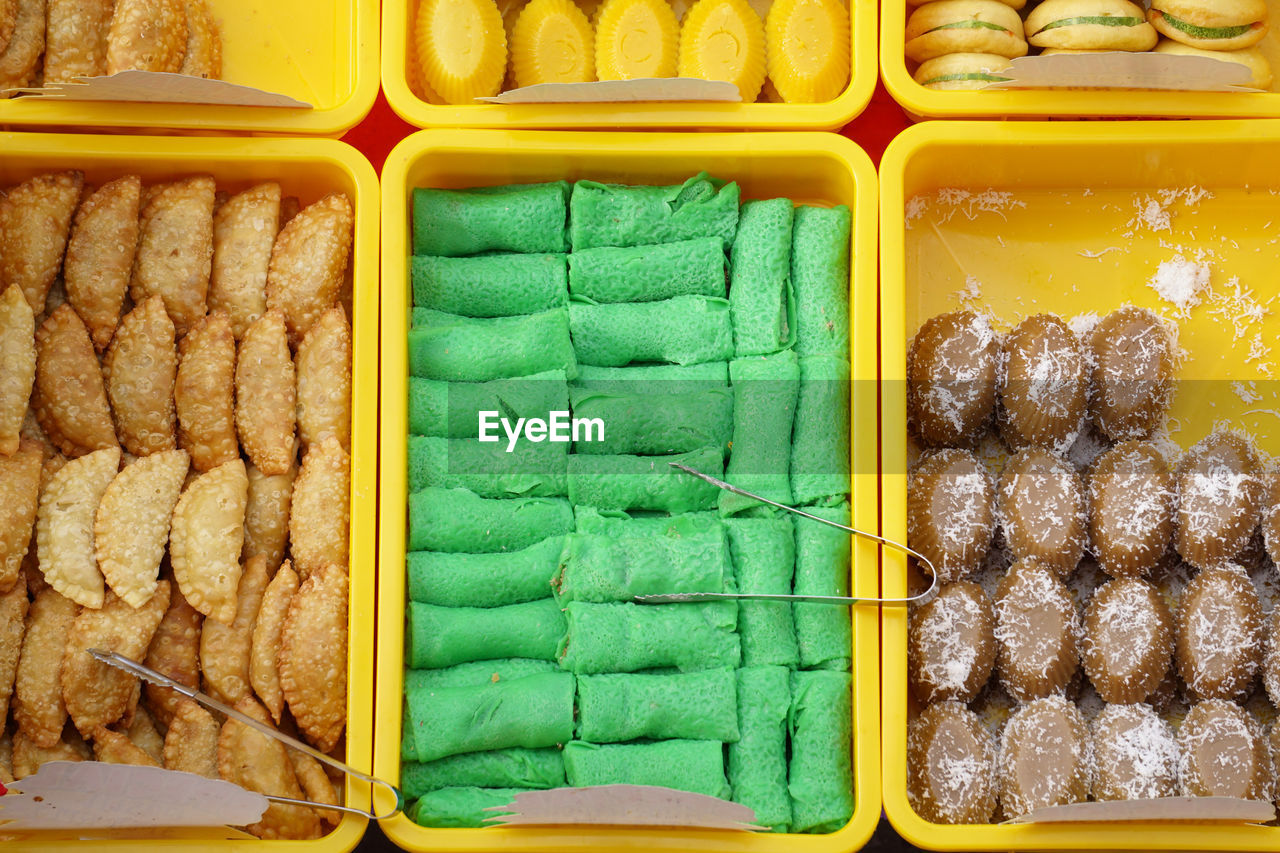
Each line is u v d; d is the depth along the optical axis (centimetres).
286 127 127
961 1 129
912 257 134
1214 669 126
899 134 128
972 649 126
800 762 124
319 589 124
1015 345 130
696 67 131
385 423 125
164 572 126
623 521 127
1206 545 127
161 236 127
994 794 125
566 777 124
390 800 123
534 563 126
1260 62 130
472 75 130
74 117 126
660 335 129
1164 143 128
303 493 126
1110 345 130
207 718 124
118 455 125
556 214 130
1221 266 134
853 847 122
